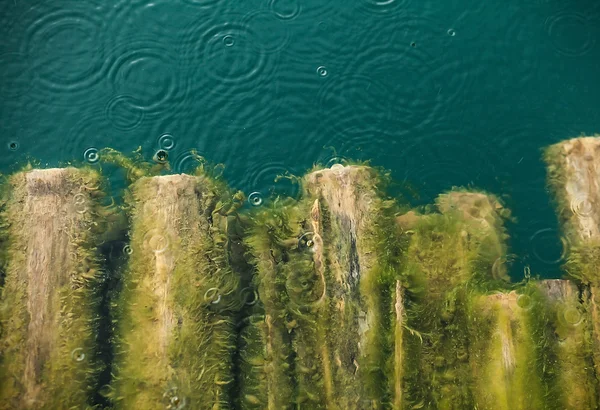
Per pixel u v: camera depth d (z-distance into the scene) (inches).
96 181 158.6
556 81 171.5
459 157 166.9
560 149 163.9
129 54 170.2
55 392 139.9
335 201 156.8
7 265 148.3
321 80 171.0
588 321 149.3
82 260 150.3
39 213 151.5
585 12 174.4
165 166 164.2
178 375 142.2
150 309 146.4
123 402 141.8
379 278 151.6
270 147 167.2
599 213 155.9
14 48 169.0
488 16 174.7
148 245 151.0
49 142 164.7
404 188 164.7
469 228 159.9
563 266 156.2
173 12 172.4
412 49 173.3
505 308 149.8
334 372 145.5
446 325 152.6
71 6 171.3
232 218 159.2
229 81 170.1
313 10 174.6
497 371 145.4
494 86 171.2
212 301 149.4
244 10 173.6
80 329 145.6
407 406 143.7
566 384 145.6
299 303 150.8
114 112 167.0
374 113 169.6
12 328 142.8
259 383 146.3
